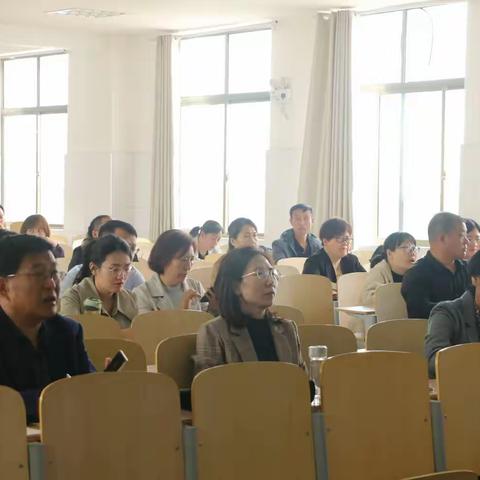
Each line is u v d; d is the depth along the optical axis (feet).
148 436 10.21
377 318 21.11
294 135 41.68
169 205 46.26
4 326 10.98
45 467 9.48
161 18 42.68
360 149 39.73
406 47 38.96
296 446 11.15
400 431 11.86
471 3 35.78
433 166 38.58
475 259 14.48
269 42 43.70
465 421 12.40
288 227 41.88
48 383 11.19
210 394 10.62
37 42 46.09
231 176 45.75
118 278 16.55
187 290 18.19
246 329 13.14
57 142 54.13
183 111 47.26
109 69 48.32
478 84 35.73
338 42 38.88
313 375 13.62
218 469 10.62
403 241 22.57
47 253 11.00
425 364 12.13
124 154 48.57
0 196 57.57
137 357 13.43
